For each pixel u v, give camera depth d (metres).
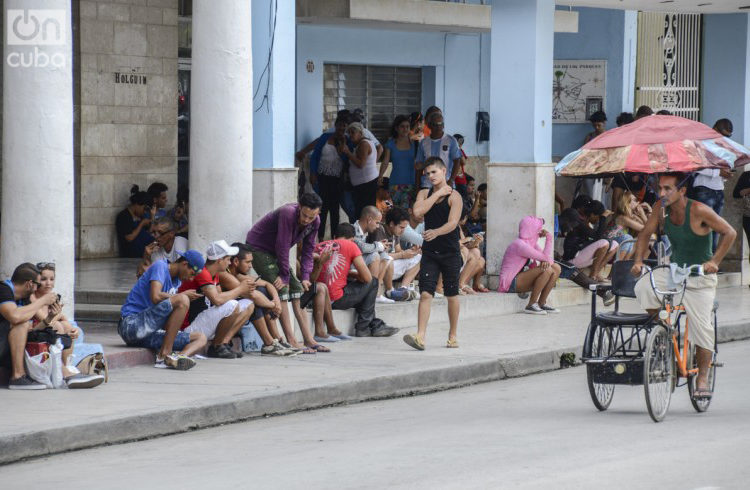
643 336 18.77
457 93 31.77
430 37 30.94
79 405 13.21
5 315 13.93
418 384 15.84
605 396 14.31
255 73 18.22
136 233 25.08
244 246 16.64
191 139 17.41
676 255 14.00
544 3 22.80
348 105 29.55
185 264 16.16
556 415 13.98
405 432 12.92
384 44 29.80
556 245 25.61
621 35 32.25
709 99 28.59
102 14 24.73
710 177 24.50
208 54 17.14
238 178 17.27
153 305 15.78
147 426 12.78
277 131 18.23
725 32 28.27
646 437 12.45
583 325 20.64
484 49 32.28
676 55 30.56
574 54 32.88
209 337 16.52
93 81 24.64
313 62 28.11
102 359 14.70
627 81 32.41
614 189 24.91
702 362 14.05
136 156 25.52
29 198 14.80
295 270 18.14
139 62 25.44
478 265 22.00
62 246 15.01
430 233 17.61
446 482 10.41
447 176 24.89
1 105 23.42
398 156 26.19
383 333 19.03
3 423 12.20
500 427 13.14
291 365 16.17
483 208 27.73
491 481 10.42
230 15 17.09
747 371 17.28
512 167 22.77
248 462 11.45
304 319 17.52
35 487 10.57
